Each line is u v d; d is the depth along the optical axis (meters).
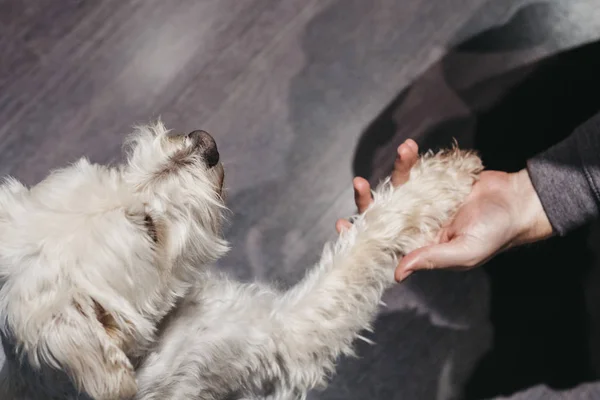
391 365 0.95
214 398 0.80
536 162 0.78
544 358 0.93
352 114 1.04
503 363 0.94
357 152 1.03
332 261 0.83
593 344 0.93
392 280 0.83
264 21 1.09
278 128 1.05
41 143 1.07
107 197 0.72
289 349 0.80
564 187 0.76
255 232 1.01
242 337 0.78
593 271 0.95
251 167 1.04
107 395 0.69
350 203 1.01
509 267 0.96
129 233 0.71
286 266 1.00
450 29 1.05
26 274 0.70
